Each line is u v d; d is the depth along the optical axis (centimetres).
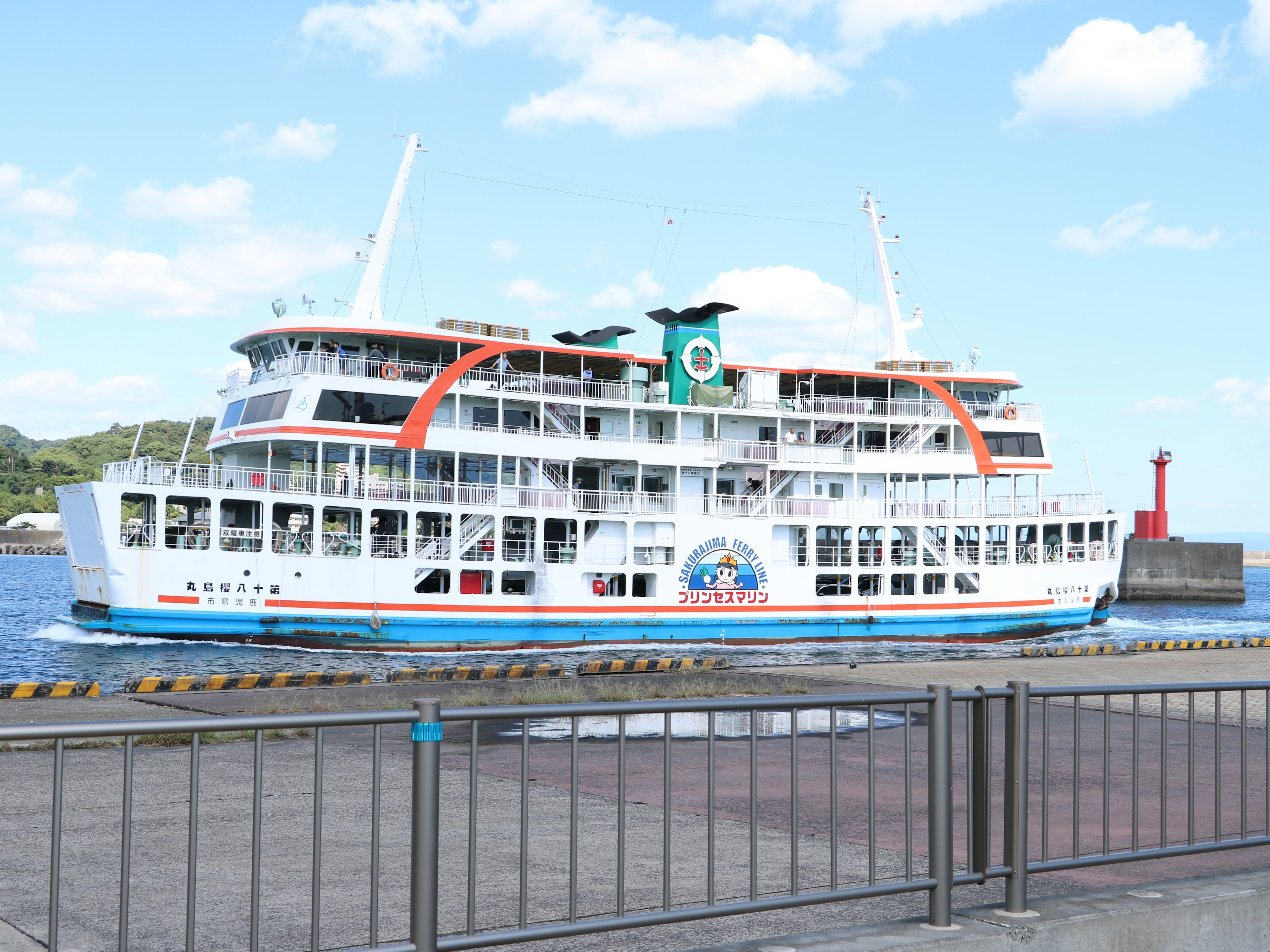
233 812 1178
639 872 970
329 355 3884
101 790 1281
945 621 4750
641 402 4406
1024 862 767
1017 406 5097
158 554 3603
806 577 4525
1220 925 807
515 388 4147
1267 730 924
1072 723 1939
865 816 1223
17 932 777
